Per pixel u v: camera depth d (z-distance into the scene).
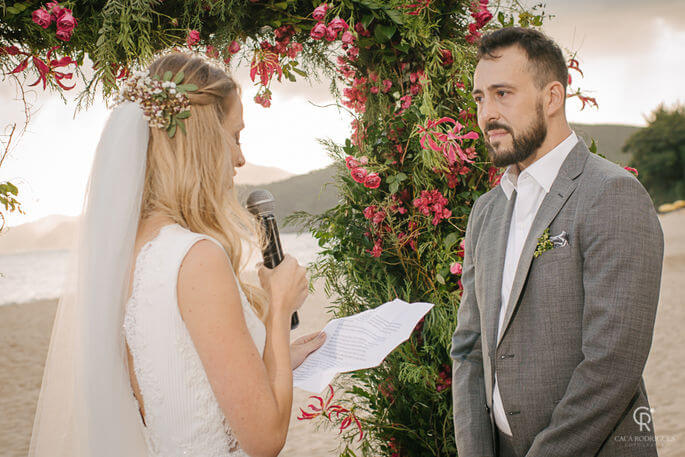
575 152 1.46
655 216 1.32
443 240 2.32
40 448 1.22
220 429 1.05
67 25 1.75
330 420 2.57
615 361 1.24
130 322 1.05
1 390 6.39
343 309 2.59
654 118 37.91
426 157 2.17
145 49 1.86
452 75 2.30
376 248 2.39
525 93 1.44
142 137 1.14
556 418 1.33
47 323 11.51
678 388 4.67
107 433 1.09
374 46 2.34
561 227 1.40
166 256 1.04
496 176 2.30
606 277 1.28
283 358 1.12
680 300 8.57
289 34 2.27
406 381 2.41
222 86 1.19
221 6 1.97
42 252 61.84
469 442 1.56
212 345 0.97
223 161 1.18
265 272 1.26
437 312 2.28
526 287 1.45
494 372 1.55
